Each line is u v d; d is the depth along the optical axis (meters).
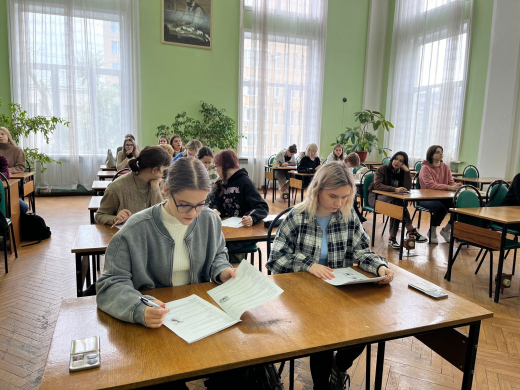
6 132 4.55
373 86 9.23
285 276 1.40
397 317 1.09
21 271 3.16
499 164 6.42
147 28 7.38
